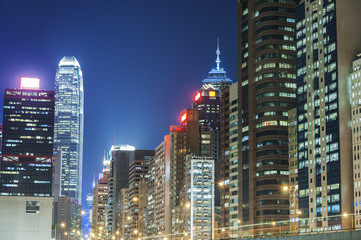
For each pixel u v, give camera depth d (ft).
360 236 365.81
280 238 435.12
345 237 376.07
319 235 396.57
